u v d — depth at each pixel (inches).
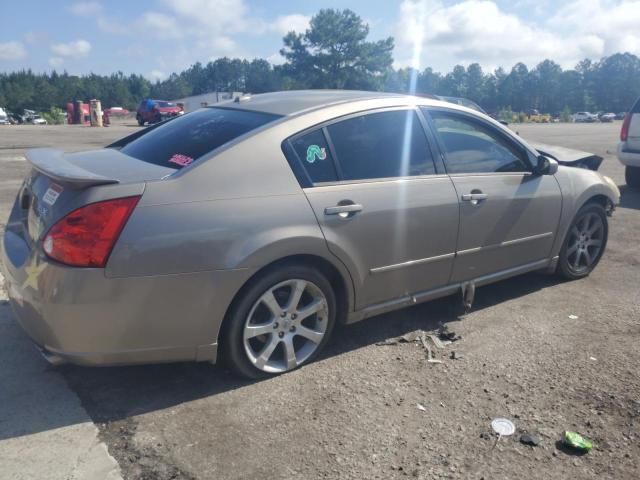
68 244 111.9
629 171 403.2
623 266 226.2
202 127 146.9
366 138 148.3
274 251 127.0
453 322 171.8
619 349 155.3
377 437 116.3
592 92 5024.6
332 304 143.1
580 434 118.4
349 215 138.9
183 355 124.8
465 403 128.8
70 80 4512.8
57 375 136.4
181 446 112.4
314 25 2763.3
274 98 161.2
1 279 187.2
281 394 131.2
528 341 159.5
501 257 177.9
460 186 161.6
